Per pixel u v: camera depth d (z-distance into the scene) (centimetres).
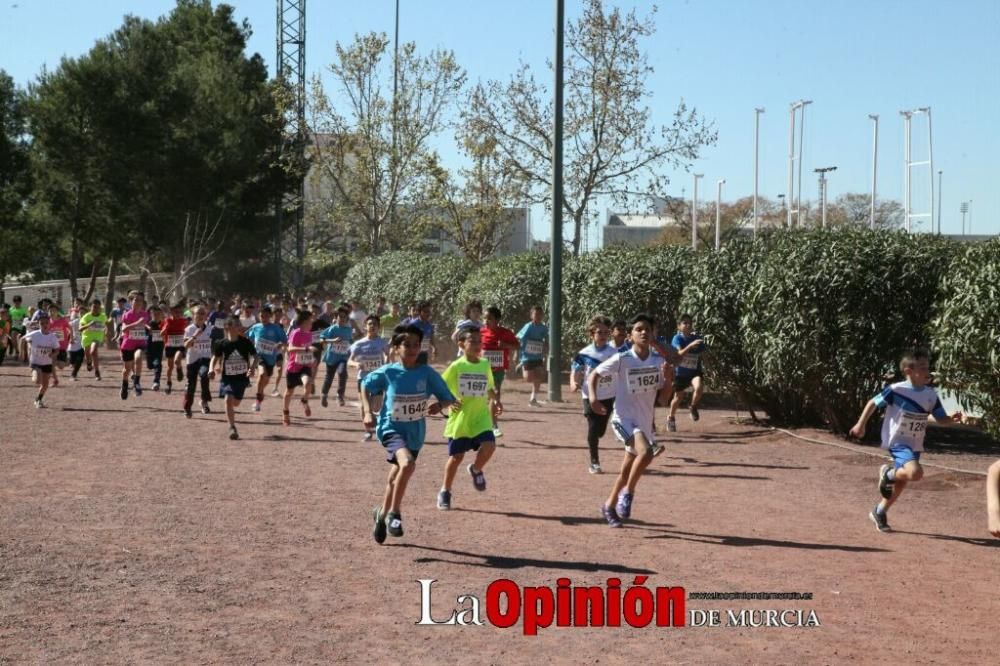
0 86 4512
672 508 1055
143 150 4628
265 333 1938
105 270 6362
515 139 3419
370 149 4500
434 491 1140
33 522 949
